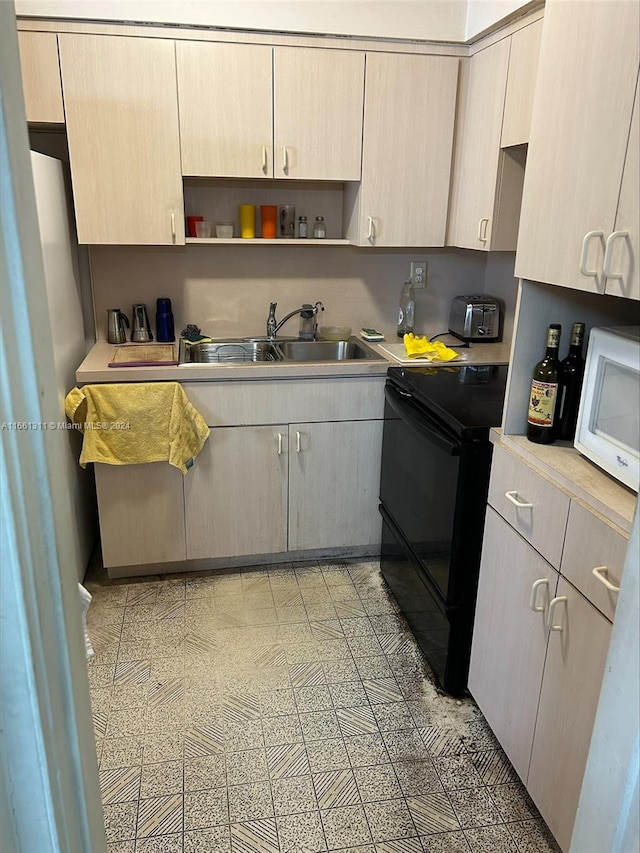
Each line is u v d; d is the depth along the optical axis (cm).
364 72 254
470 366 264
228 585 272
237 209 293
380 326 324
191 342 287
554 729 152
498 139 240
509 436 175
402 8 250
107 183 247
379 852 158
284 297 310
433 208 277
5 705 63
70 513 68
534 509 158
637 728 71
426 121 265
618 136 124
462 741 193
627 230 122
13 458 56
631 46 120
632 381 135
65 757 69
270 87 249
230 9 238
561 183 144
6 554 58
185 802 171
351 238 287
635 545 71
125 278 292
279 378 257
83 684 73
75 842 72
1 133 52
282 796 173
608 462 144
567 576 145
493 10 234
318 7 244
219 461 262
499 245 253
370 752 188
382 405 271
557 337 163
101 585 270
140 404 243
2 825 67
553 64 146
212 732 195
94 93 238
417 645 235
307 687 214
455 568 195
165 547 270
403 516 243
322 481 275
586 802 82
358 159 263
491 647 186
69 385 252
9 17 53
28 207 57
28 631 61
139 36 235
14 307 56
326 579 278
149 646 232
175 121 246
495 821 167
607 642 131
